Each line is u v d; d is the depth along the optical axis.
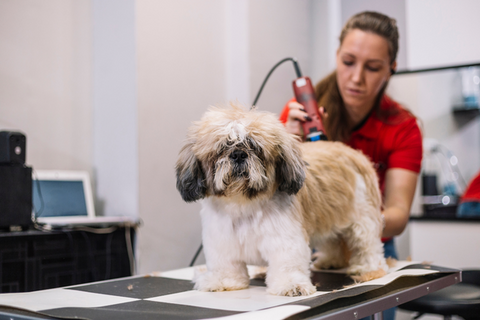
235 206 1.43
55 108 2.97
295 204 1.49
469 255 3.63
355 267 1.75
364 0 4.07
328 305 1.18
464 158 5.63
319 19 4.22
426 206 4.67
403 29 3.84
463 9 3.33
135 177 2.87
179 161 1.46
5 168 2.27
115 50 3.00
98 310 1.16
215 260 1.53
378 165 2.49
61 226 2.49
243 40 3.50
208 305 1.24
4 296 1.37
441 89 5.15
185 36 3.22
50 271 2.34
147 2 2.95
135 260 2.81
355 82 2.33
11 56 2.78
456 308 2.17
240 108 1.46
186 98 3.21
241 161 1.32
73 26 3.07
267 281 1.46
